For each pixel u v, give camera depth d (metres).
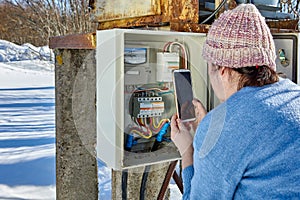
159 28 1.56
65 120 1.82
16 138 4.95
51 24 8.47
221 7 1.65
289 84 1.09
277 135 0.99
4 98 8.48
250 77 1.07
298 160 0.97
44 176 3.53
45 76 13.00
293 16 2.00
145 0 1.55
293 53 1.65
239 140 1.01
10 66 13.95
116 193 1.99
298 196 0.96
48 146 4.54
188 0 1.55
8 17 13.38
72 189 1.85
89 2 1.88
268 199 0.97
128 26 1.65
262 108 1.02
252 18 1.08
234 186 1.02
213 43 1.11
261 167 0.98
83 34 1.60
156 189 2.09
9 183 3.35
